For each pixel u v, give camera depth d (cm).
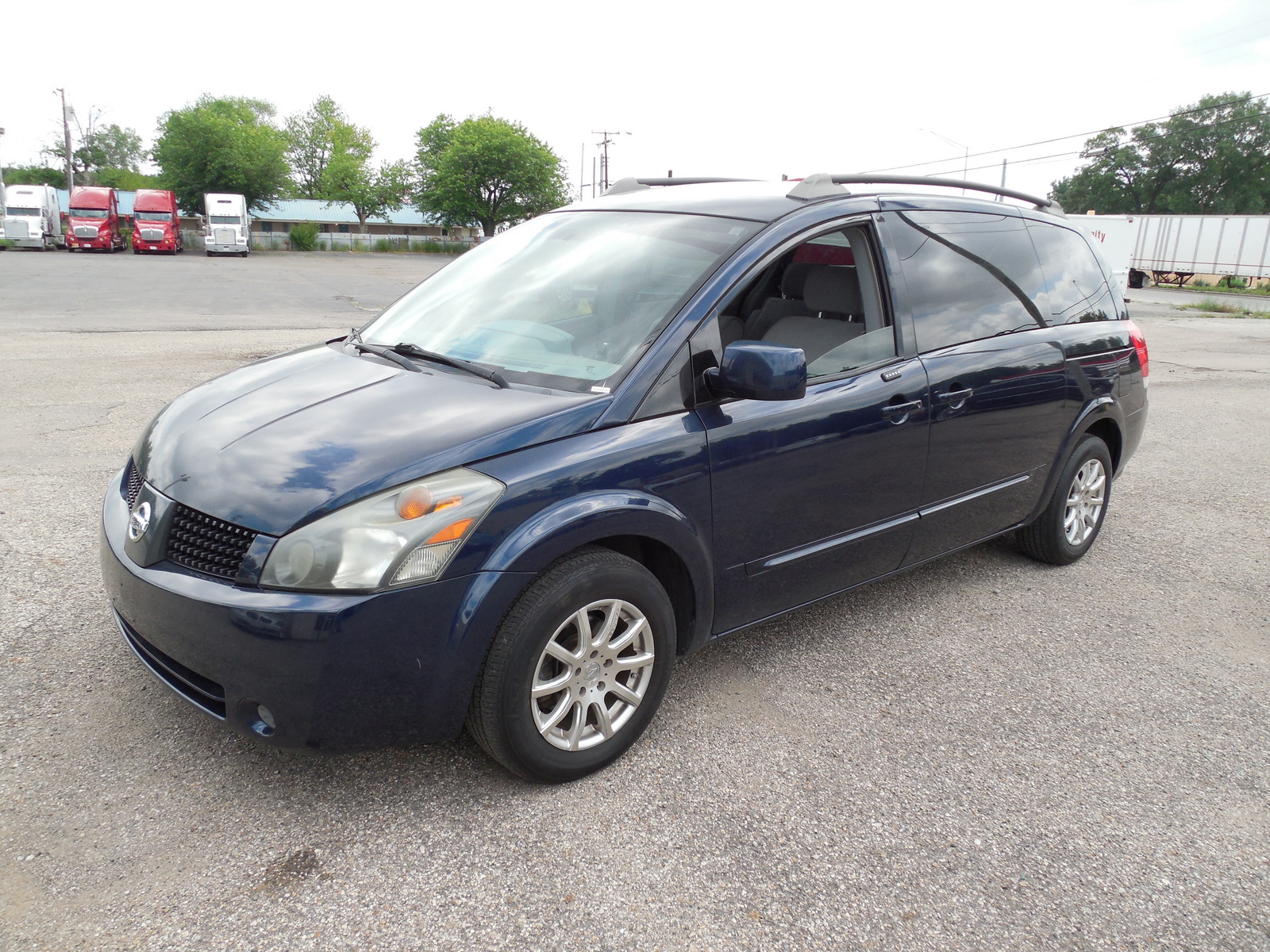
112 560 242
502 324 298
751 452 276
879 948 200
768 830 238
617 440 247
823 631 365
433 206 7062
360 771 253
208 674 216
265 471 226
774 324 331
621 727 261
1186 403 973
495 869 217
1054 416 399
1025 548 449
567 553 238
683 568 270
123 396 726
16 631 318
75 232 4191
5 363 866
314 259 4775
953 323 351
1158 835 246
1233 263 3638
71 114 6397
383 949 191
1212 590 431
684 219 315
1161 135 6806
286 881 209
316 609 205
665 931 201
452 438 229
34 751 251
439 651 219
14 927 190
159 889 204
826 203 317
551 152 7075
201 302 1755
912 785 262
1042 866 230
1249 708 319
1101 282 449
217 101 8594
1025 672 338
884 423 316
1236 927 213
